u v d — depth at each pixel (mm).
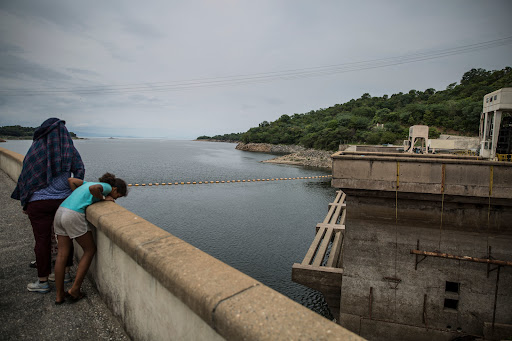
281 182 53344
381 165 10859
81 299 3400
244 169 71688
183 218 31359
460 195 10289
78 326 2941
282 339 1328
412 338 11461
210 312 1614
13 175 10359
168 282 1993
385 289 11625
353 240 11852
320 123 131625
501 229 10398
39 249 3414
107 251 3135
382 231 11516
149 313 2430
